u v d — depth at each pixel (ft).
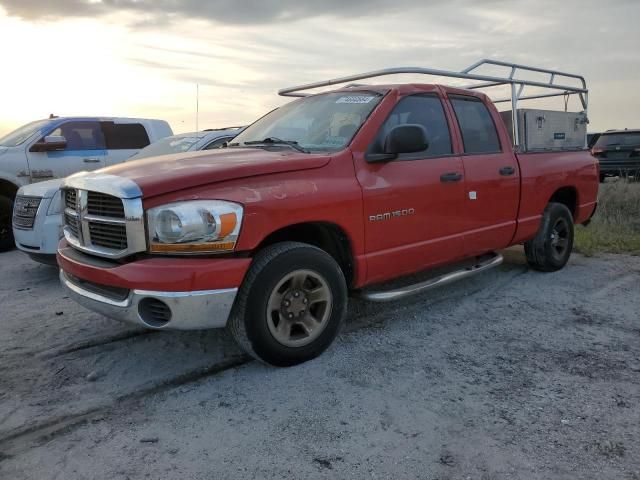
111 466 8.62
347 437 9.33
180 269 10.23
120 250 10.99
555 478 8.14
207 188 10.78
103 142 32.63
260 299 11.10
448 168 14.89
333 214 12.12
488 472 8.32
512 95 18.63
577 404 10.34
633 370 11.82
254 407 10.39
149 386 11.35
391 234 13.46
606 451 8.79
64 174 30.76
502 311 15.87
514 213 17.51
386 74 15.49
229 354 12.87
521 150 18.30
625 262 22.03
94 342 13.82
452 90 16.02
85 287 11.76
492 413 10.06
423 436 9.33
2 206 26.78
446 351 12.95
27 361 12.73
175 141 26.25
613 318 15.19
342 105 14.64
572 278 19.44
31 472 8.49
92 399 10.82
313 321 12.17
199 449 9.05
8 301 17.74
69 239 12.65
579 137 21.88
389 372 11.80
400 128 12.69
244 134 16.61
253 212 10.85
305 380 11.44
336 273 12.35
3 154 28.66
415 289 14.48
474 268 16.66
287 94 19.53
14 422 9.96
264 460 8.71
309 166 12.01
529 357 12.57
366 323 14.89
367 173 13.00
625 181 45.29
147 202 10.52
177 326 10.44
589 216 22.00
